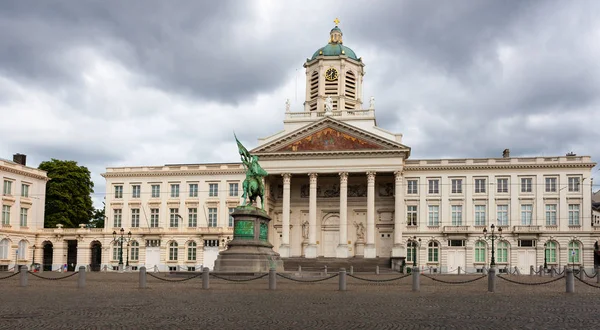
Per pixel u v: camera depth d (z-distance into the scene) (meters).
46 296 26.14
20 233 81.06
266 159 80.88
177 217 86.00
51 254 88.50
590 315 19.28
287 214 79.50
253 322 17.20
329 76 89.94
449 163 80.75
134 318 18.00
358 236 83.44
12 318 17.97
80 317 18.22
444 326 16.48
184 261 84.25
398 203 76.69
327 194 85.69
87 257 86.19
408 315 19.08
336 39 93.56
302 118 82.88
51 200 90.88
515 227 77.56
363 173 79.38
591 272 75.19
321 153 78.88
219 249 83.31
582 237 76.19
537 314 19.52
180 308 20.94
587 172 77.06
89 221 96.75
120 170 87.94
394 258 72.62
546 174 78.06
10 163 79.12
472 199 79.56
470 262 78.06
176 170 86.19
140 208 86.88
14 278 45.47
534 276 58.56
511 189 78.75
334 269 68.81
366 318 18.23
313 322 17.25
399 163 77.38
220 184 85.31
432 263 79.25
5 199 77.81
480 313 19.75
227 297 25.83
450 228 78.81
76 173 91.94
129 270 78.00
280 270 44.72
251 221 42.31
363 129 78.12
